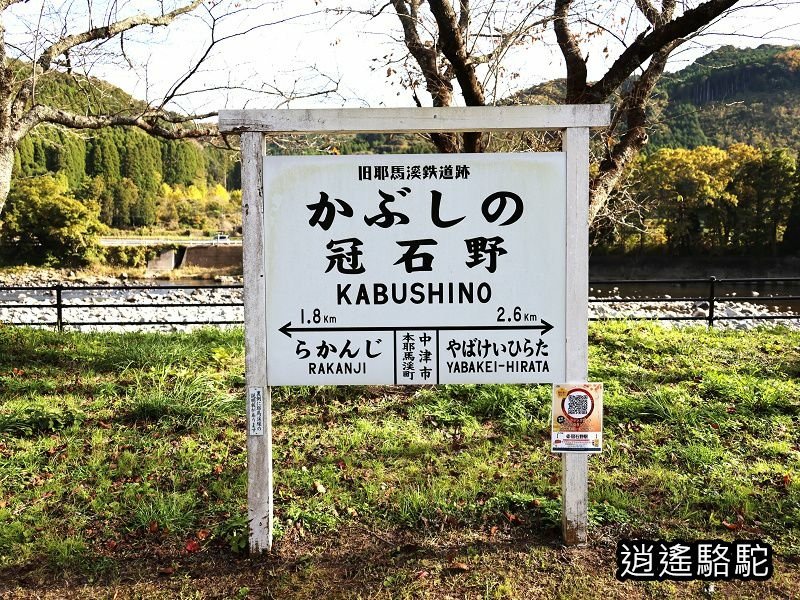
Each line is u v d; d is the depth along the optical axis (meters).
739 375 6.29
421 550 3.36
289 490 4.04
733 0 4.65
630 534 3.51
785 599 2.99
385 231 3.24
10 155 6.16
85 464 4.40
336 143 5.91
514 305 3.27
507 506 3.78
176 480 4.16
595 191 5.57
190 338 7.74
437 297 3.26
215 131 6.77
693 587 3.06
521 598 2.96
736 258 34.22
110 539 3.49
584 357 3.26
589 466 4.38
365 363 3.27
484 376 3.29
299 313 3.25
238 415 5.34
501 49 5.45
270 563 3.26
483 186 3.23
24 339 7.46
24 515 3.71
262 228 3.21
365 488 4.03
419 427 5.09
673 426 4.98
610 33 5.52
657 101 7.17
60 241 40.59
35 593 3.04
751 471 4.27
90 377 6.27
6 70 6.02
